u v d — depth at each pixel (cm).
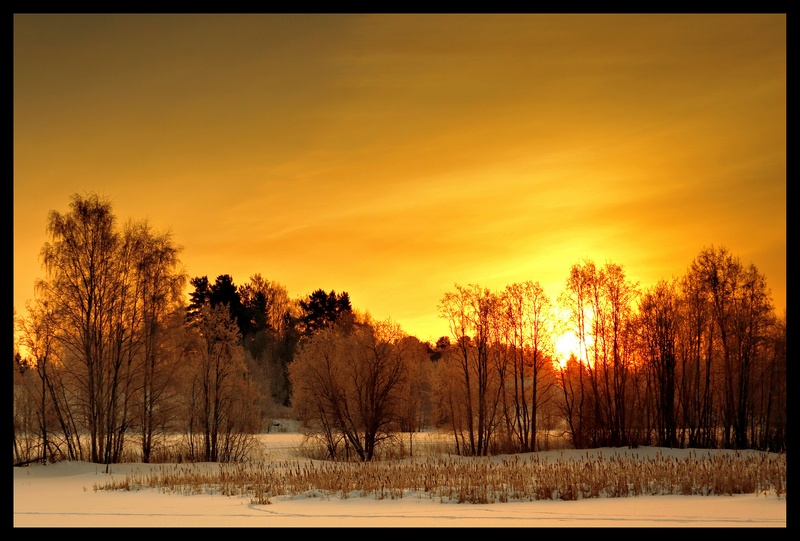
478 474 3441
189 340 5556
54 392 5141
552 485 2964
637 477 3128
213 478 3653
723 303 6400
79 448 5216
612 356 6888
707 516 2212
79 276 5009
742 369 6275
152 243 5294
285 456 6084
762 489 2875
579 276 6856
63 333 4950
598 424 6725
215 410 5662
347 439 6234
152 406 5238
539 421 7206
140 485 3478
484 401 6606
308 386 6134
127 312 5166
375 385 6081
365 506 2641
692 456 5366
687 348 6738
